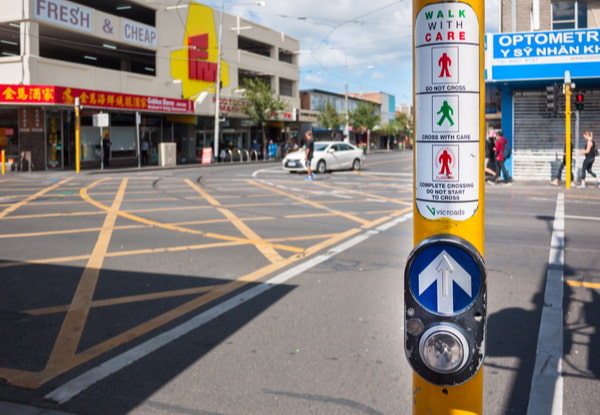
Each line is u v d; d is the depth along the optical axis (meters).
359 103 66.94
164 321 5.12
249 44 47.34
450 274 1.71
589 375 3.93
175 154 33.94
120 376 3.98
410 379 3.90
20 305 5.61
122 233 9.53
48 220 10.91
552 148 20.59
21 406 3.54
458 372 1.70
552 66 18.55
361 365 4.13
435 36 1.74
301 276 6.70
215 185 19.08
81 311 5.42
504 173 19.47
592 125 20.11
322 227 10.27
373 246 8.48
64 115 28.84
